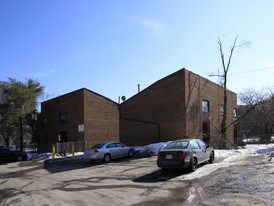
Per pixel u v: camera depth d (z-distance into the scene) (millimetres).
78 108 39719
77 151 35469
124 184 14008
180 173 15812
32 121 47469
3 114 40375
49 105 45344
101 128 40562
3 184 16062
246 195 10430
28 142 63781
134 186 13391
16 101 40844
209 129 34906
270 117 58125
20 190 14016
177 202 10219
